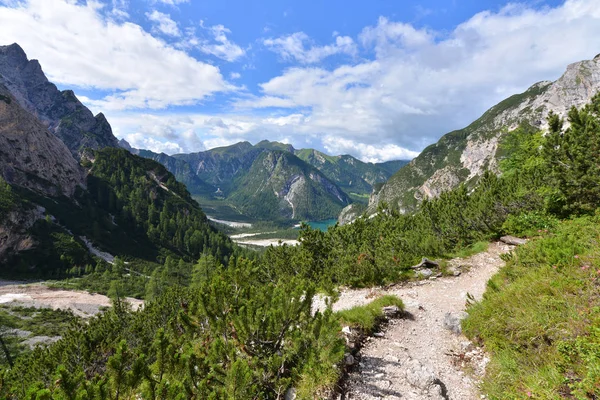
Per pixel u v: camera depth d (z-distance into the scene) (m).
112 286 86.62
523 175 23.44
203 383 4.69
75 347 21.56
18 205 129.62
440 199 24.94
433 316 11.19
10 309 78.31
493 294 9.75
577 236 11.51
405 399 6.08
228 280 8.03
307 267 17.47
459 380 7.07
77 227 149.00
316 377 5.83
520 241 17.48
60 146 192.25
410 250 19.47
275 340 6.62
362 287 15.94
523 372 5.93
